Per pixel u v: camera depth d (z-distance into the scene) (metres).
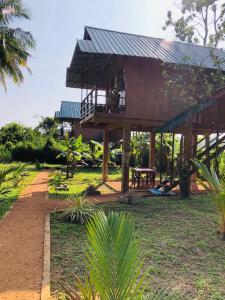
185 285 4.33
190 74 12.94
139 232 6.75
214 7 15.99
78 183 15.88
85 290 2.76
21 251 5.51
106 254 2.28
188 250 5.73
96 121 12.48
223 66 14.31
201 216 8.24
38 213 8.59
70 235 6.61
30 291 4.01
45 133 38.12
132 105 12.80
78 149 18.03
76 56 13.16
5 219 7.83
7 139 34.16
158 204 9.85
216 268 4.95
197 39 16.94
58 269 4.85
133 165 22.17
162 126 12.74
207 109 14.00
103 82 16.19
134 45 13.59
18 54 21.23
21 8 20.20
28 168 24.42
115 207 9.34
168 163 18.11
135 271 2.48
